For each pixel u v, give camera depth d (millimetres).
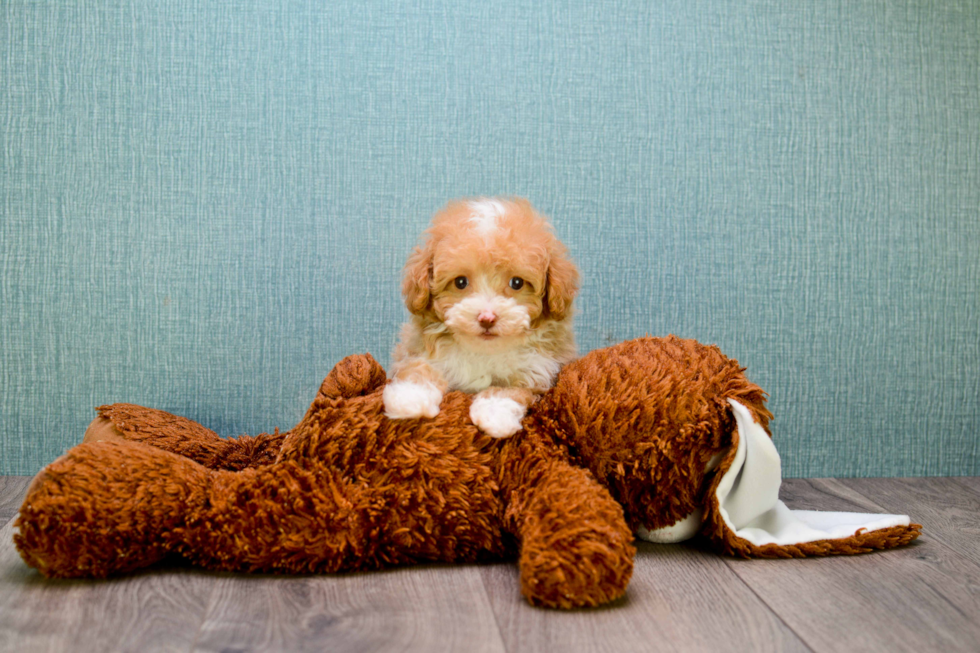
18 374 1753
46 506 1053
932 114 1881
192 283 1760
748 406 1237
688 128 1833
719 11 1837
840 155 1871
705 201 1841
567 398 1218
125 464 1120
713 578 1157
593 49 1812
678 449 1205
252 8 1749
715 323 1852
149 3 1733
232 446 1510
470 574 1155
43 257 1742
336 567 1145
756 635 963
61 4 1721
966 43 1883
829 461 1882
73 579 1105
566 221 1812
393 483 1146
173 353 1768
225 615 996
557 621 991
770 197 1856
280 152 1761
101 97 1733
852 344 1881
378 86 1774
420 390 1191
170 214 1750
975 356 1882
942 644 949
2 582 1094
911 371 1890
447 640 931
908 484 1819
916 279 1888
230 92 1749
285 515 1118
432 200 1789
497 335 1188
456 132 1789
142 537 1106
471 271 1216
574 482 1090
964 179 1889
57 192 1736
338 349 1788
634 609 1034
